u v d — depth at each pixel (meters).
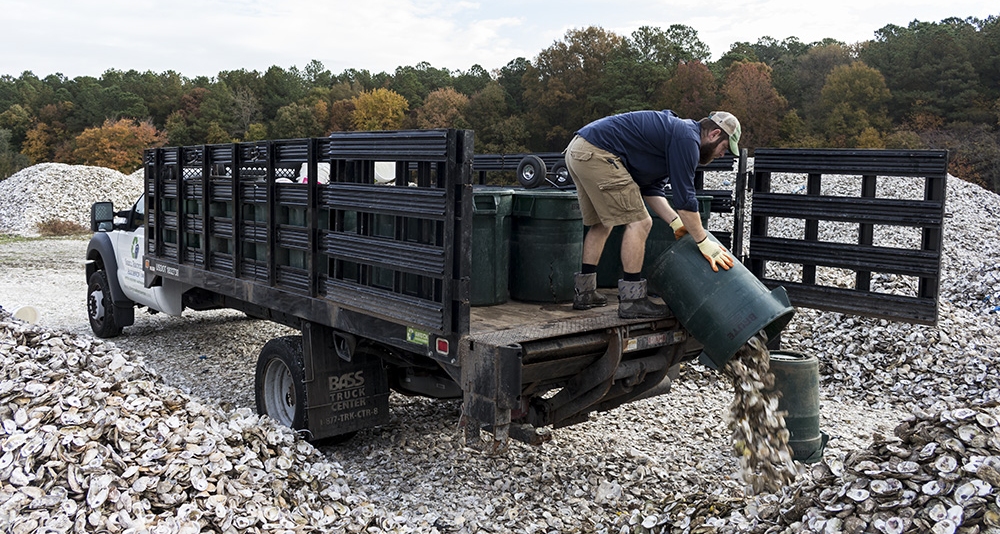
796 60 70.44
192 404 4.67
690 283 4.27
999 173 47.84
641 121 4.43
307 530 3.85
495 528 4.29
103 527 3.47
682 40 65.62
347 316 4.70
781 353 5.46
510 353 3.64
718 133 4.44
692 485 4.89
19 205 27.62
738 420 4.37
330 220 4.82
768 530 3.46
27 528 3.42
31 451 3.85
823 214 6.12
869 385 7.46
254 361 8.09
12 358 5.03
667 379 5.25
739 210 6.02
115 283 8.80
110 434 4.08
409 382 5.48
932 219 5.64
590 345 4.16
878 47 62.19
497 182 14.78
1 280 14.31
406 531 4.14
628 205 4.45
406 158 4.08
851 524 3.15
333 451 5.50
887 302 5.92
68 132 79.44
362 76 99.56
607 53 60.06
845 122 54.50
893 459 3.38
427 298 4.10
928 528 2.99
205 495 3.81
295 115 76.31
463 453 5.45
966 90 54.59
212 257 6.23
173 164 6.79
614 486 4.80
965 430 3.27
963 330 8.03
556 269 4.97
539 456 5.39
